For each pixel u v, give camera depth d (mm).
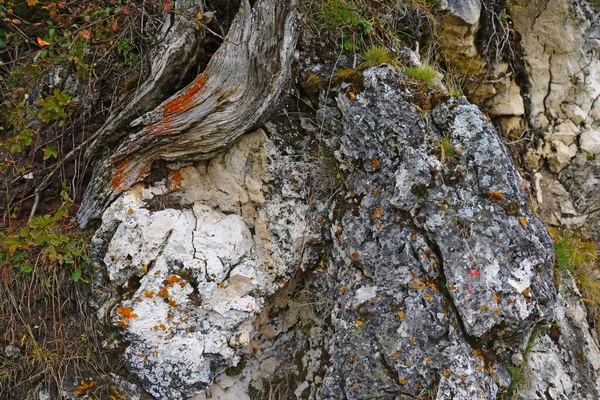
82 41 1740
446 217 1562
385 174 1613
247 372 1779
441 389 1518
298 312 1802
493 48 2041
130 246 1597
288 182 1725
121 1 1807
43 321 1596
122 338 1599
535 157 2092
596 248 2066
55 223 1664
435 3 1923
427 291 1555
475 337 1557
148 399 1597
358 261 1625
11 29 1884
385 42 1825
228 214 1710
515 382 1632
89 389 1562
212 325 1635
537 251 1597
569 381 1707
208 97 1607
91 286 1628
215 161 1698
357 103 1635
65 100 1710
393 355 1548
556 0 2006
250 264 1668
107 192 1630
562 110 2100
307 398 1741
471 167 1599
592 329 1876
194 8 1650
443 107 1634
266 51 1627
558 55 2086
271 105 1650
